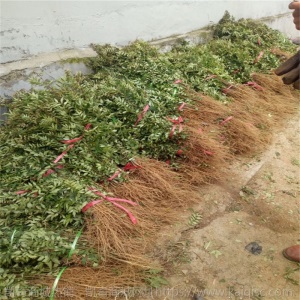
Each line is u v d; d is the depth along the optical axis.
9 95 3.30
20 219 2.28
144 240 2.44
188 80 4.07
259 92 4.50
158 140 3.08
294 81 2.43
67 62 3.70
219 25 5.58
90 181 2.61
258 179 3.25
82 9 3.81
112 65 3.88
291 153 3.68
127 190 2.70
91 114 3.03
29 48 3.49
